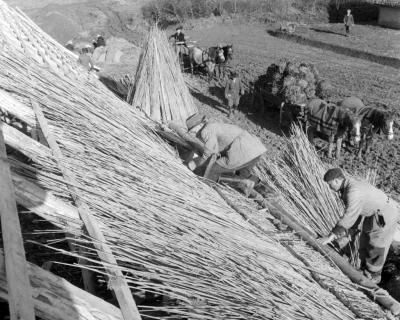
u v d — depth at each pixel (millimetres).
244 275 4594
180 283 4145
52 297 3383
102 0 38125
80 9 35219
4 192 4254
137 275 4301
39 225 7094
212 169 7277
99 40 22938
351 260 6375
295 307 4480
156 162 6715
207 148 7219
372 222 5973
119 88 14789
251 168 7562
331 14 33625
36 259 6340
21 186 4508
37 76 7613
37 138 6871
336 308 4887
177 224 5027
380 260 6184
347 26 27609
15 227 3842
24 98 6773
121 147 6605
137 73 11211
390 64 21719
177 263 4355
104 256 4062
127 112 8750
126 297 3695
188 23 33156
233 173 7574
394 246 6957
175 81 10945
